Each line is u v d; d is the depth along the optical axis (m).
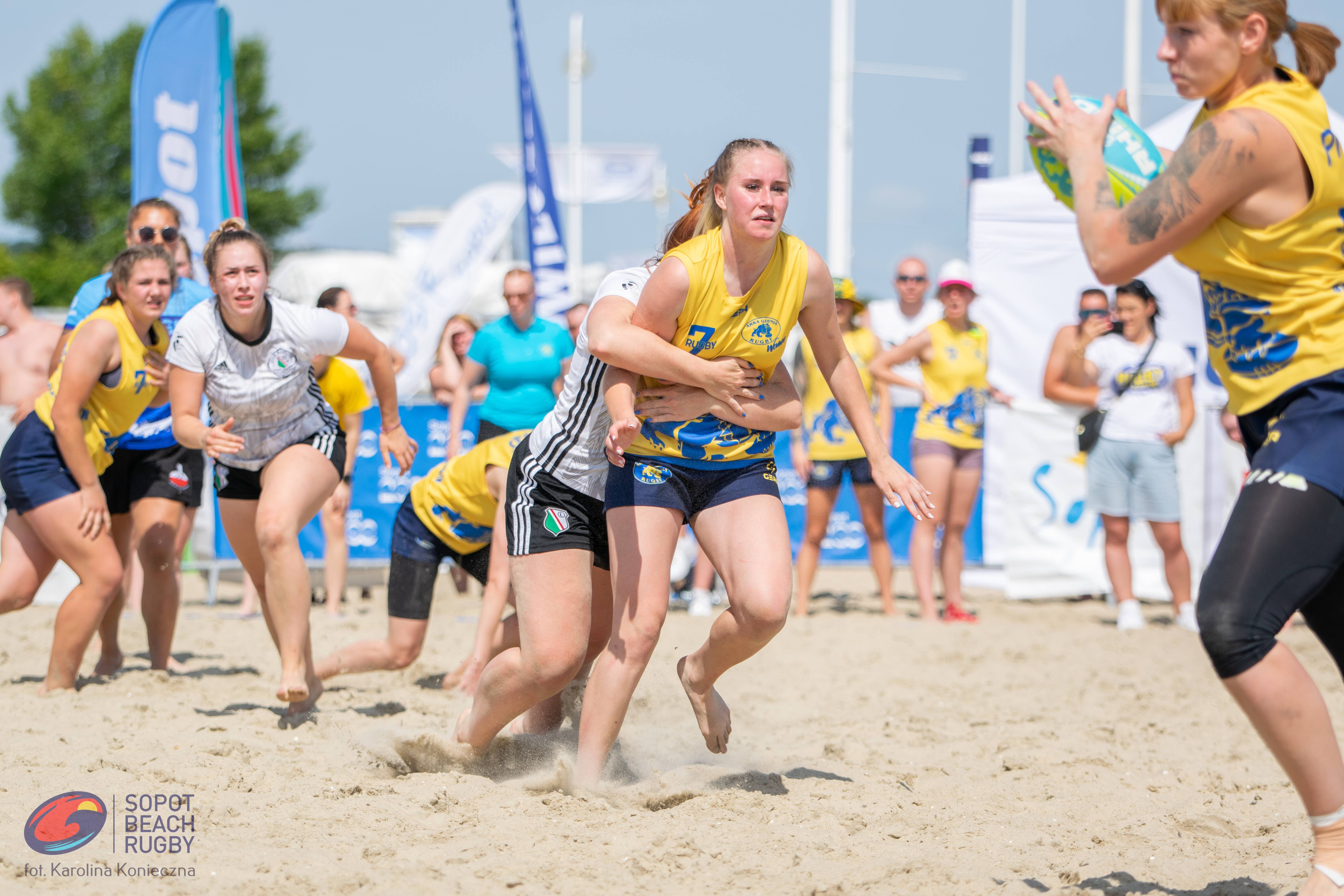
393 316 45.28
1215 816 7.59
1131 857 6.71
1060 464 20.03
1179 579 17.72
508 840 6.66
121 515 12.52
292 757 8.61
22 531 11.46
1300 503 5.24
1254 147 5.22
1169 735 10.61
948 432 17.64
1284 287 5.38
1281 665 5.22
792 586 7.38
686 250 7.17
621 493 7.60
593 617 8.77
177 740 8.93
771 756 9.39
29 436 11.04
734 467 7.63
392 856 6.38
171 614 12.59
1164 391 17.42
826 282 7.52
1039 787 8.45
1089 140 5.89
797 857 6.50
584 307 18.14
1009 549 20.09
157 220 12.55
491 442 11.10
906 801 7.92
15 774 7.88
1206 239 5.48
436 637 16.23
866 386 17.69
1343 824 5.29
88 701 10.68
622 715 7.76
